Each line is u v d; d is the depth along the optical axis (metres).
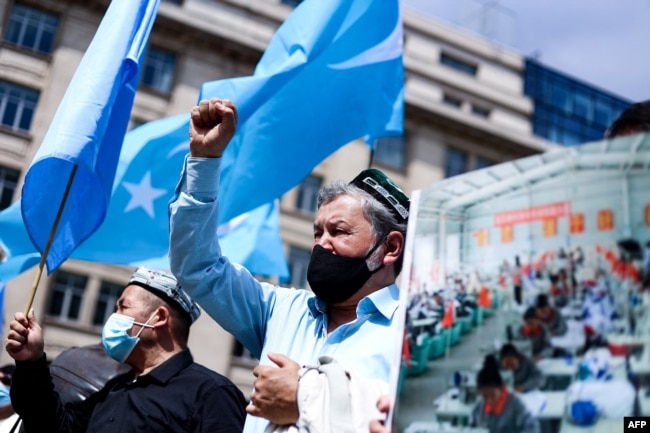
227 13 19.08
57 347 15.77
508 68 25.14
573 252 1.23
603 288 1.19
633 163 1.19
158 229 3.02
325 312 2.10
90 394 2.73
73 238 2.31
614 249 1.19
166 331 2.65
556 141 26.50
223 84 2.86
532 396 1.23
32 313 2.41
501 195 1.35
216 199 2.00
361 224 2.07
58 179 2.33
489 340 1.30
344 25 3.06
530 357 1.25
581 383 1.18
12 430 2.43
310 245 18.78
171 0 18.69
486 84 23.97
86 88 2.17
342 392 1.58
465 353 1.33
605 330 1.18
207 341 16.70
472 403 1.30
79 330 16.08
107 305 16.55
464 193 1.41
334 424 1.54
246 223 3.82
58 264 2.32
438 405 1.34
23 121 16.77
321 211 2.15
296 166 3.00
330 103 3.06
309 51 2.94
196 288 2.04
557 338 1.22
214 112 1.97
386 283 2.09
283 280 3.92
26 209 2.26
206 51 18.77
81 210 2.31
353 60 3.09
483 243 1.35
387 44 3.16
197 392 2.41
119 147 2.27
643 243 1.16
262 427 1.91
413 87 22.58
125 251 3.02
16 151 16.48
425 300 1.41
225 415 2.37
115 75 2.21
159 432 2.32
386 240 2.08
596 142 1.23
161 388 2.44
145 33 2.32
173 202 2.01
